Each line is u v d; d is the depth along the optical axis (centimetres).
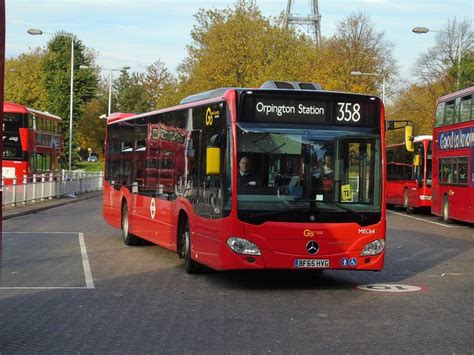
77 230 1995
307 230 1002
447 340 724
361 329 775
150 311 862
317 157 1020
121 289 1026
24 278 1122
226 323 798
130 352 661
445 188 2592
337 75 5341
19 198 2930
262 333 748
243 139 1005
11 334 731
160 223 1359
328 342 710
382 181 1041
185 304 915
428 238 1983
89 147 9500
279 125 1020
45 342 697
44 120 4109
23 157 3484
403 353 669
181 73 5969
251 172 1001
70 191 4059
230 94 1019
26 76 8544
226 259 995
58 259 1366
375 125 1049
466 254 1584
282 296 993
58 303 909
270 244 994
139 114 1611
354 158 1034
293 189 1009
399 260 1466
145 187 1488
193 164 1156
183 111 1242
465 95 2403
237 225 989
